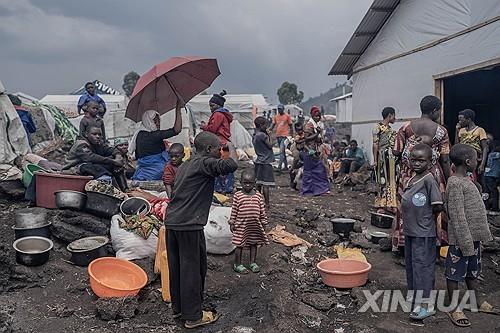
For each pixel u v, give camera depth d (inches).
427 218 180.5
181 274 173.6
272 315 181.0
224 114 302.0
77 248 216.1
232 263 231.3
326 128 872.3
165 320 178.4
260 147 333.7
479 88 519.2
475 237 178.4
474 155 179.2
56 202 237.0
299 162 458.0
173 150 253.0
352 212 344.5
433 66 401.1
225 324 177.3
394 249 238.1
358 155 508.7
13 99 438.9
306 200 390.0
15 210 259.4
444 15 383.2
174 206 176.1
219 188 353.1
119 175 276.1
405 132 224.7
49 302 189.2
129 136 687.7
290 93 2053.4
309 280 218.8
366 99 526.6
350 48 514.9
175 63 269.0
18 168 309.9
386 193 302.0
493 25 328.2
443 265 229.6
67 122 549.3
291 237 266.4
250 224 219.0
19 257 207.2
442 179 214.2
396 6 445.1
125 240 217.8
